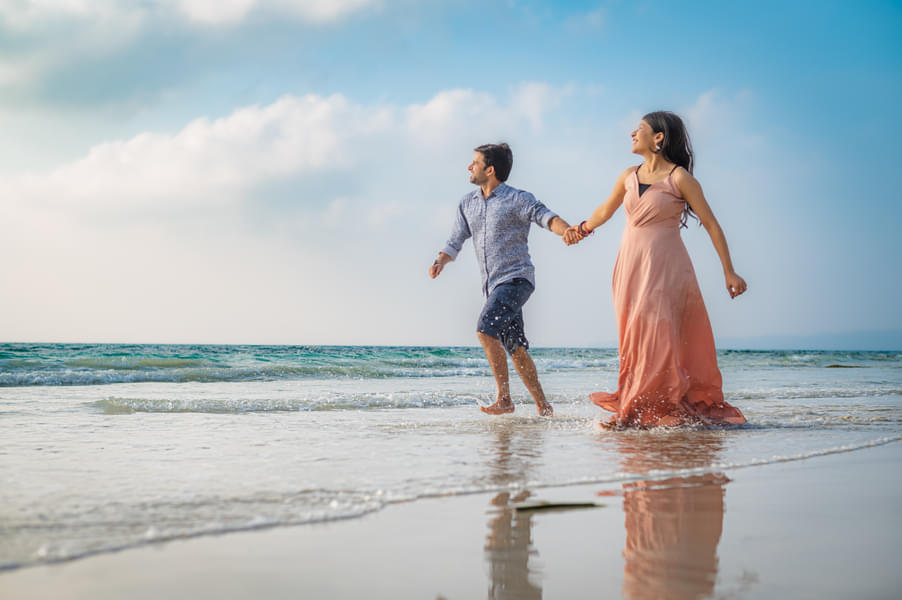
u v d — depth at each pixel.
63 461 2.40
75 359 11.19
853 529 1.53
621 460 2.56
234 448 2.77
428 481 2.07
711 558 1.31
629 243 3.99
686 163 4.02
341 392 6.47
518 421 4.02
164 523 1.53
